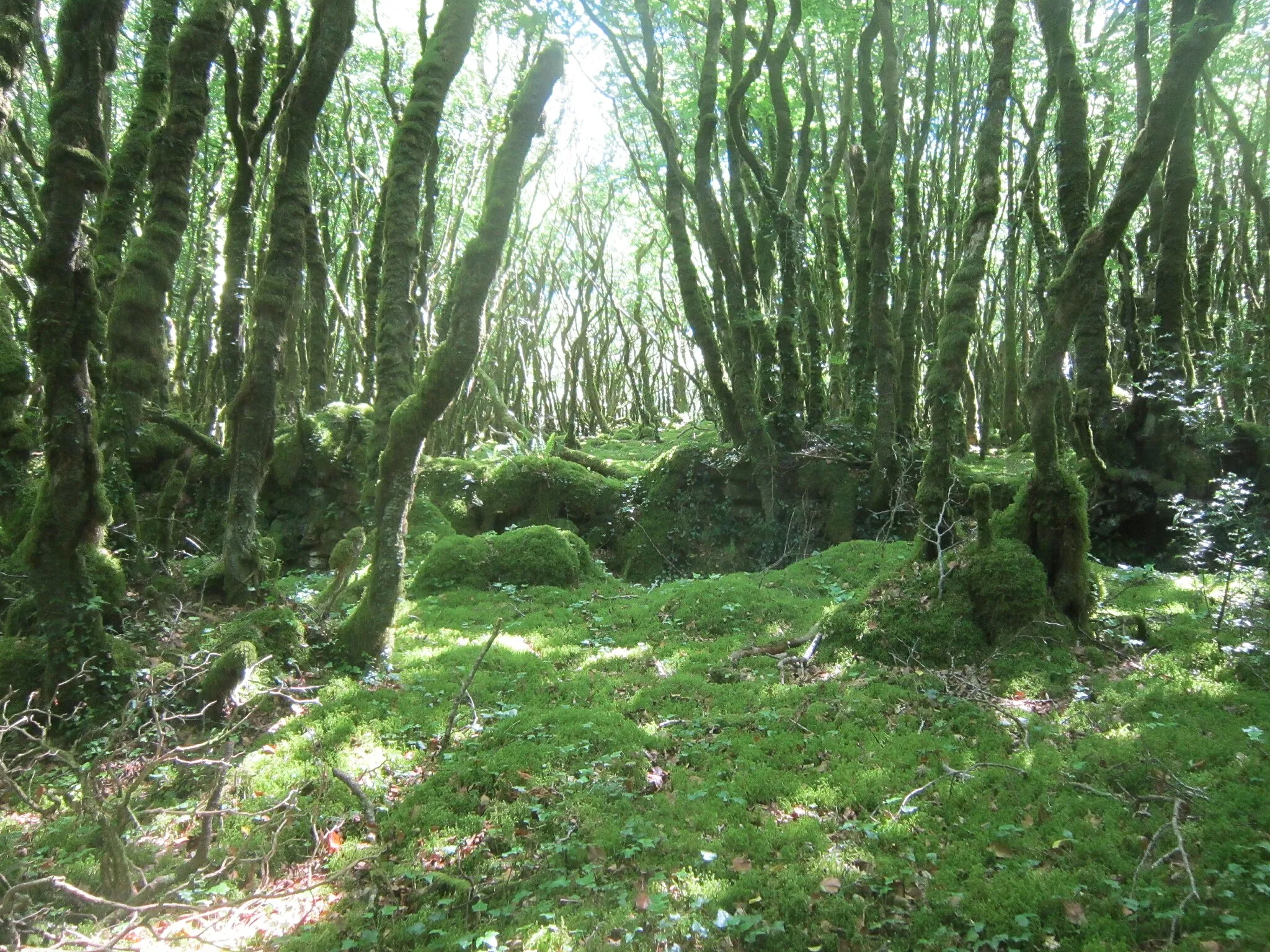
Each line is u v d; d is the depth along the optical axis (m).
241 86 11.72
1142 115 10.77
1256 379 11.50
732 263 11.98
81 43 5.85
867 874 4.04
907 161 13.90
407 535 11.66
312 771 5.20
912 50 15.45
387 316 11.12
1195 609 7.34
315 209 16.77
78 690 5.77
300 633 6.90
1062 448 10.82
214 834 4.56
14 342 8.27
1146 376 11.49
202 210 14.37
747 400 12.09
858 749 5.28
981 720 5.57
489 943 3.62
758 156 16.39
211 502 12.12
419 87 9.06
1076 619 6.70
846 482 11.96
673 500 12.97
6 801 5.07
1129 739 5.09
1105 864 3.99
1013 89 12.36
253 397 7.96
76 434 5.98
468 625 8.52
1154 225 11.91
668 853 4.30
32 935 3.61
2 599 6.93
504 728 5.74
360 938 3.79
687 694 6.38
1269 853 3.89
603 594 9.80
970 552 6.98
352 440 12.95
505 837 4.53
